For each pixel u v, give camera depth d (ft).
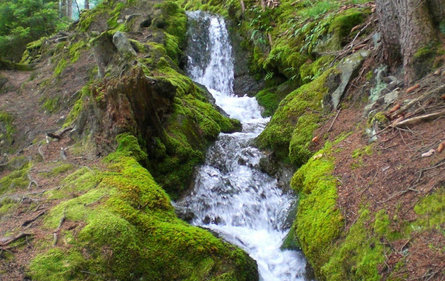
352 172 14.28
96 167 18.03
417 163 12.17
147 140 20.36
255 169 21.88
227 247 14.71
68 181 17.44
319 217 13.64
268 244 17.54
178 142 21.84
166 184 20.29
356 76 19.88
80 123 22.63
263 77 34.68
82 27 44.45
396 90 16.74
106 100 20.31
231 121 27.73
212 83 37.88
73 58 37.70
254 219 19.62
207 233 14.89
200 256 13.73
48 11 57.26
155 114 20.67
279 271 15.65
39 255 12.34
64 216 14.07
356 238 11.69
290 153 19.74
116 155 18.58
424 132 13.41
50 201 15.80
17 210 15.61
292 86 29.68
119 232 13.08
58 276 11.68
